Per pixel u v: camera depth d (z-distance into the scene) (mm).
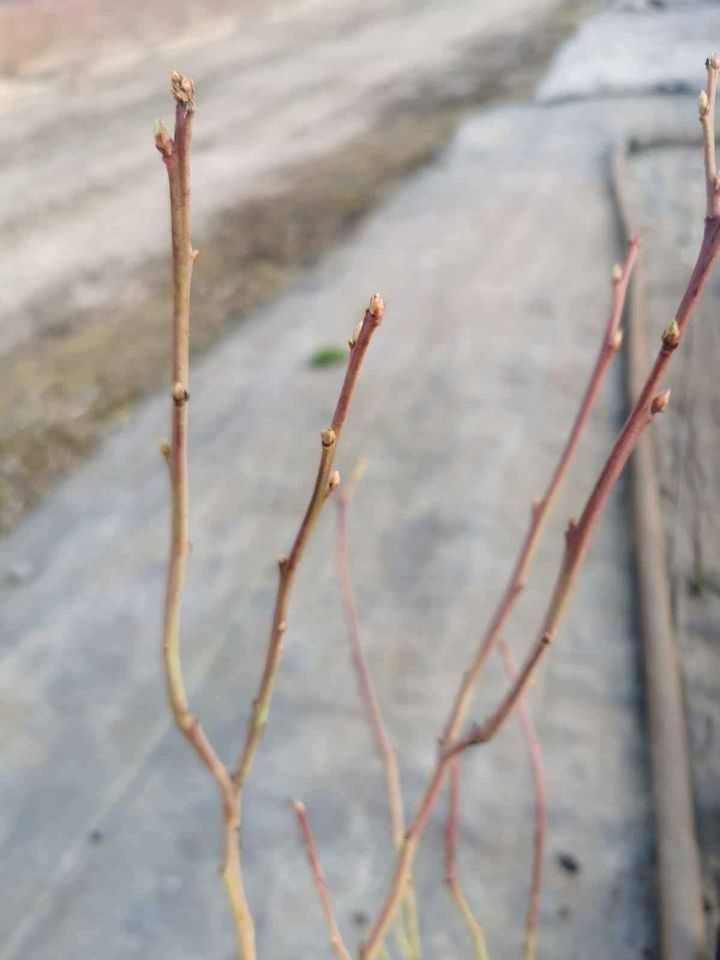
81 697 3365
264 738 3070
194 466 4773
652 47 9820
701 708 2926
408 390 5113
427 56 14969
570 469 4234
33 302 7531
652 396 708
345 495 1454
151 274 7805
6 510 4672
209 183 10008
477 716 3033
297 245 7852
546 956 2342
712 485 3846
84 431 5355
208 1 22094
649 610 3230
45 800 2969
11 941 2547
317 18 20578
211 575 3922
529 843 2619
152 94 14805
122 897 2633
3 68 17016
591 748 2881
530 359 5234
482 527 3928
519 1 19078
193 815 2852
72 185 10523
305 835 1088
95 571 4074
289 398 5270
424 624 3457
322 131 11516
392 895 952
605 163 8164
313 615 3576
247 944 819
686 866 2395
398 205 8430
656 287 5633
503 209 7742
